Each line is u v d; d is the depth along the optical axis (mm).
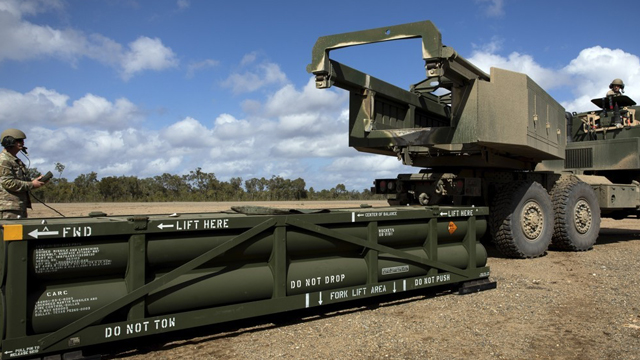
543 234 8820
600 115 11719
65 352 3629
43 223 3578
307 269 4914
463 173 8812
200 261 4160
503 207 8398
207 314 4219
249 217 4453
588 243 9781
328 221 4965
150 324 3920
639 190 11102
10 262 3387
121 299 3775
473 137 6582
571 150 11555
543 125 8039
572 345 4211
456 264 6242
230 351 4031
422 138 7074
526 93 7285
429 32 5738
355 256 5352
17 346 3387
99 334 3689
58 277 3668
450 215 6109
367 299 5906
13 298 3391
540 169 10711
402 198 9000
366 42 6137
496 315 5168
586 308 5434
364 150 8148
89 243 3736
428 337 4418
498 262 8375
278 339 4359
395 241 5645
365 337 4410
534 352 4043
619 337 4414
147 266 4023
